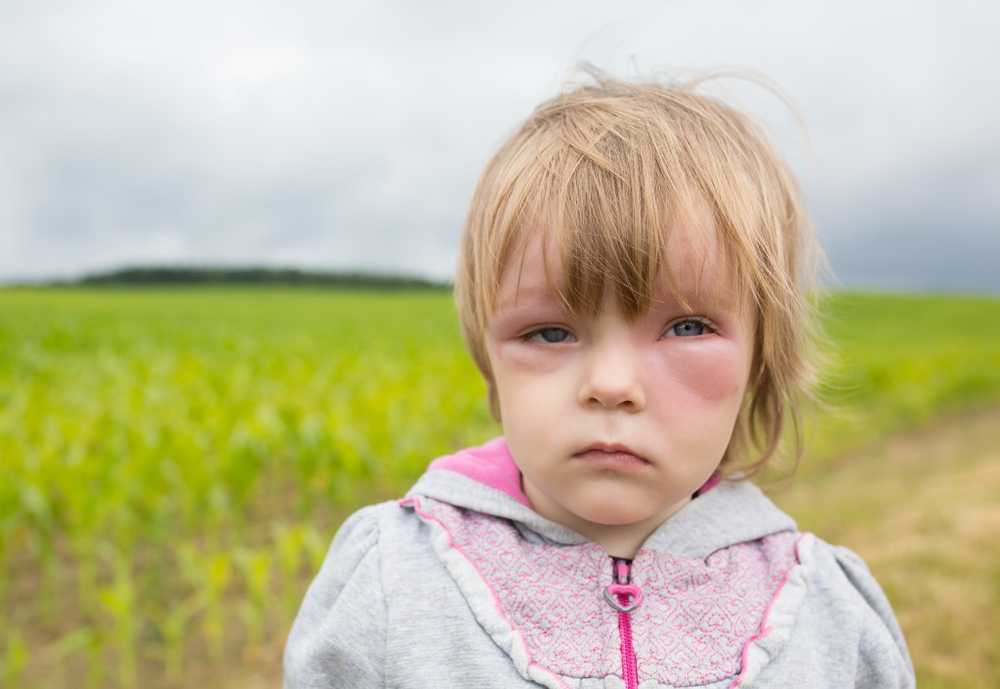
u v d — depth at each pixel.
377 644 1.01
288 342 17.78
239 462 5.10
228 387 8.72
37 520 4.64
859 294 48.59
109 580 4.94
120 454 5.41
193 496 4.94
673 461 0.86
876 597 1.18
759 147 1.06
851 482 7.25
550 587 1.02
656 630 1.00
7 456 4.96
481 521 1.10
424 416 7.48
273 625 4.40
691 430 0.87
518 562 1.04
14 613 4.59
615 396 0.83
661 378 0.85
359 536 1.15
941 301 44.78
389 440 5.93
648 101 1.04
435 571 1.05
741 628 1.02
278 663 4.00
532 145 0.97
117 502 4.63
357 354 13.49
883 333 29.05
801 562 1.12
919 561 4.46
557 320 0.87
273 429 6.04
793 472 1.25
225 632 4.34
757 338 1.01
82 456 4.90
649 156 0.90
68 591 4.86
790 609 1.05
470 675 0.97
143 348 17.62
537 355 0.88
